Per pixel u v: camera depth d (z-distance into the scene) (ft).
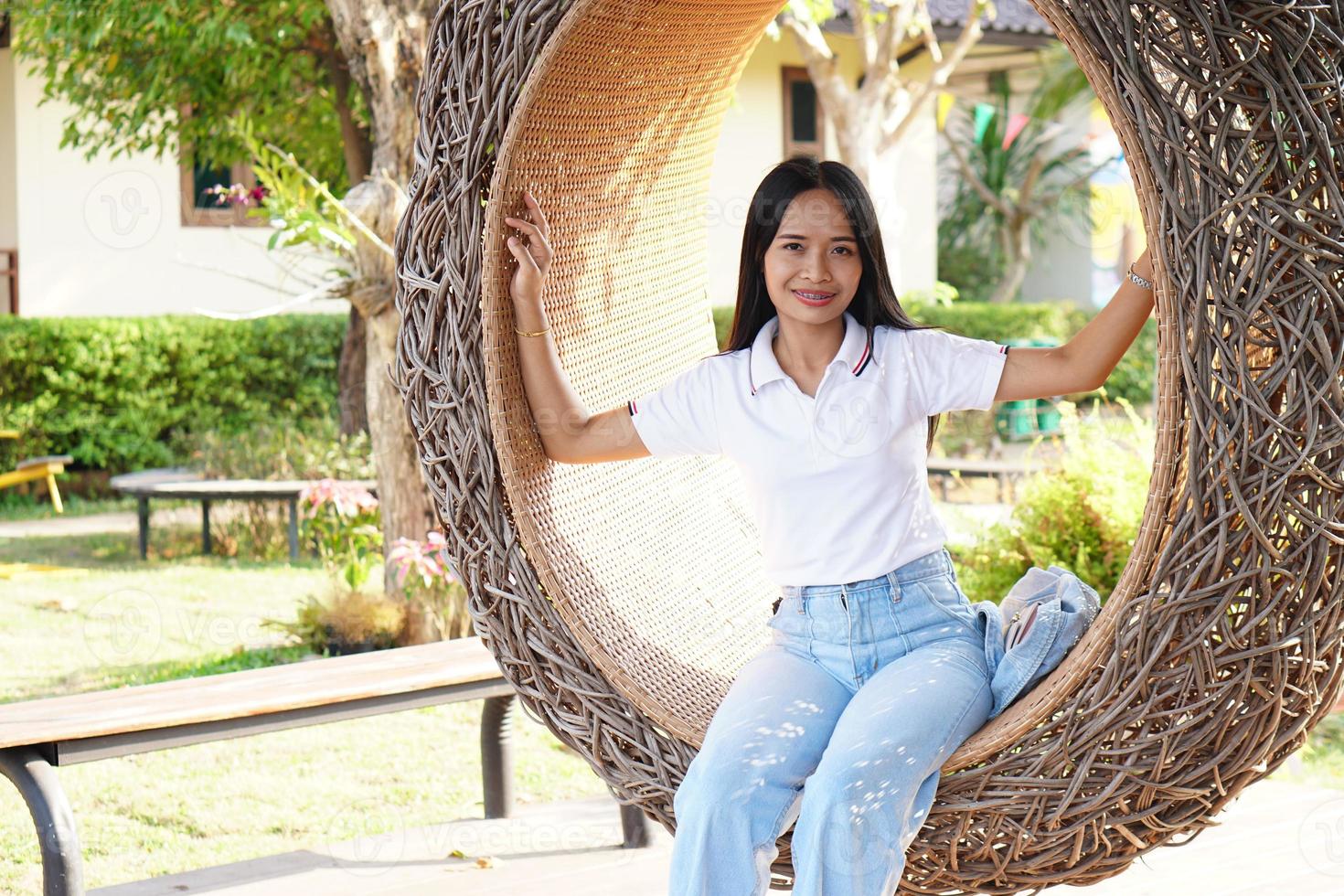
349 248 16.85
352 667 10.62
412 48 16.74
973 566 15.42
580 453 7.89
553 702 7.73
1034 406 36.17
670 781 7.37
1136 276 6.91
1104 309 7.10
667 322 9.96
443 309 7.61
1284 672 6.08
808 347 7.75
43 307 33.14
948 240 54.08
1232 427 5.91
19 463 29.76
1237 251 6.04
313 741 15.47
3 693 16.75
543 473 8.00
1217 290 5.87
